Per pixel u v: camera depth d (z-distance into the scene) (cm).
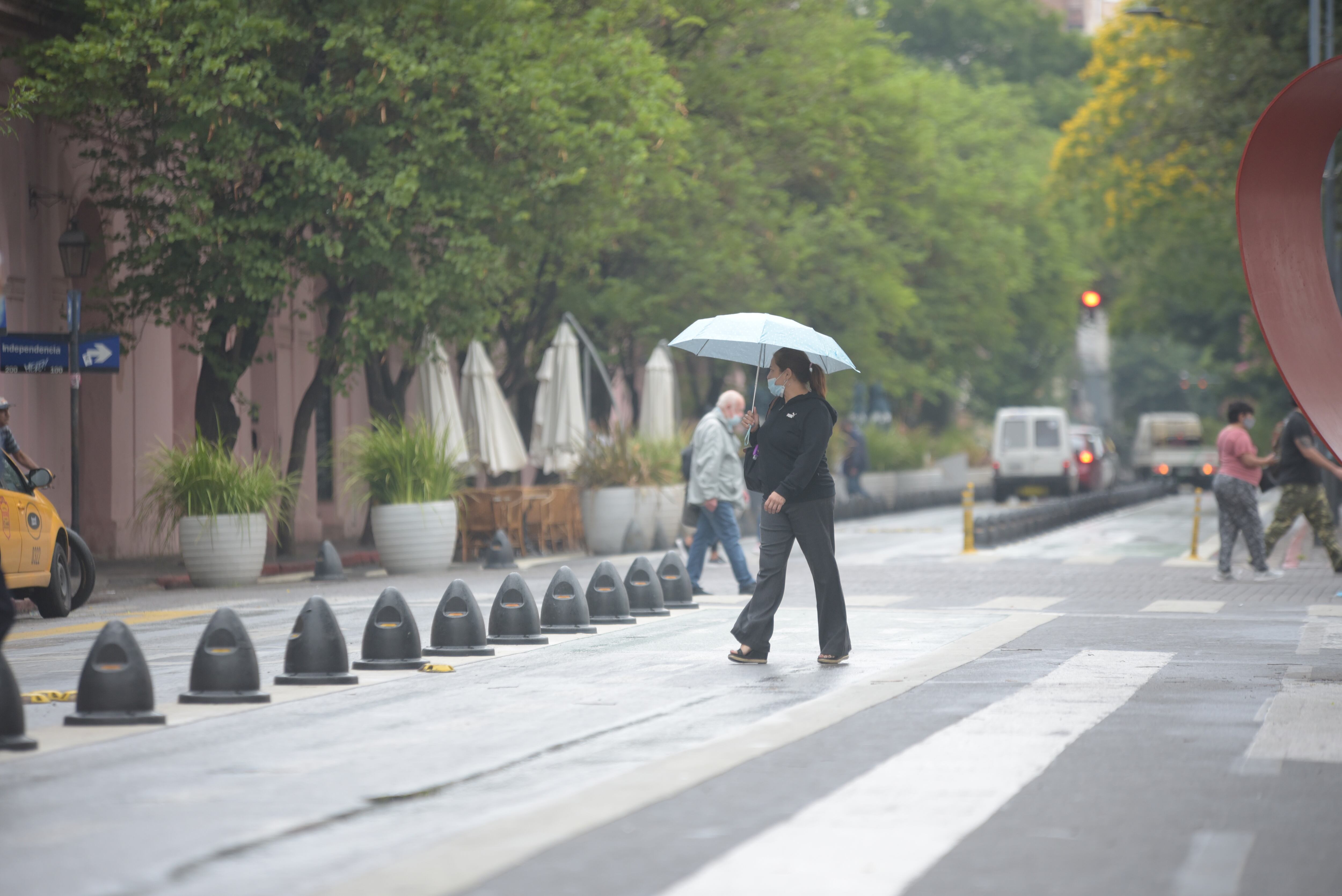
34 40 7788
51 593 5259
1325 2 10281
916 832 2000
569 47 8531
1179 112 11656
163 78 6956
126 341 8150
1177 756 2505
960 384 18725
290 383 10781
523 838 1953
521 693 3209
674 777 2319
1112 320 17638
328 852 1908
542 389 9812
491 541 8262
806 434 3591
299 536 10794
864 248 13275
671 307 11425
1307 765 2439
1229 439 6338
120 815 2100
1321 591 5844
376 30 7200
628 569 7338
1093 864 1852
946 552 8400
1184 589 5900
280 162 7225
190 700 3056
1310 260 3634
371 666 3559
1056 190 14588
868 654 3853
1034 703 3045
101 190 7706
